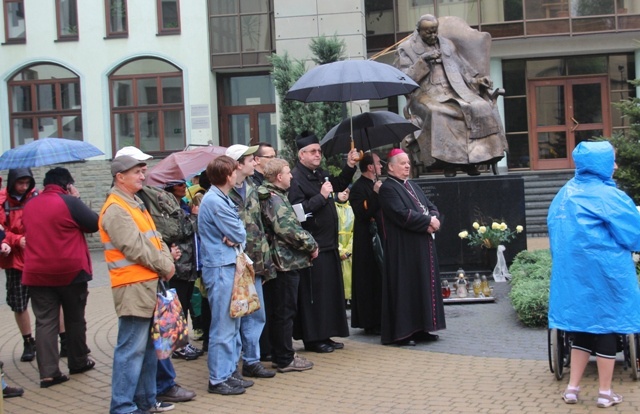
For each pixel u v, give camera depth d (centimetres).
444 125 1184
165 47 2366
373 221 894
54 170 762
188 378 743
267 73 2427
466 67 1259
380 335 898
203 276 680
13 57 2411
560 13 2317
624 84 2430
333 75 802
